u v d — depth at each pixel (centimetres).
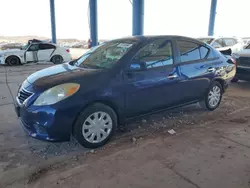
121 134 349
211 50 434
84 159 281
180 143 318
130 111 330
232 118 413
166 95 363
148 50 341
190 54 396
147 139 332
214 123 391
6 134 349
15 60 1201
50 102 272
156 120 404
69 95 276
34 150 304
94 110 293
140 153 292
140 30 928
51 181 239
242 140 326
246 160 274
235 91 611
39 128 281
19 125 382
